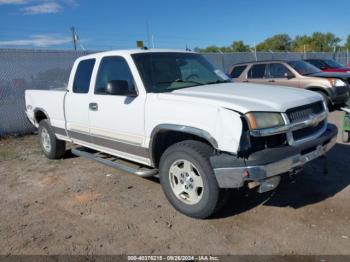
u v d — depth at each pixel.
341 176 4.59
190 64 4.68
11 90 8.95
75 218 3.83
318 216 3.54
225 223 3.51
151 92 3.91
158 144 3.94
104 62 4.59
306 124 3.40
